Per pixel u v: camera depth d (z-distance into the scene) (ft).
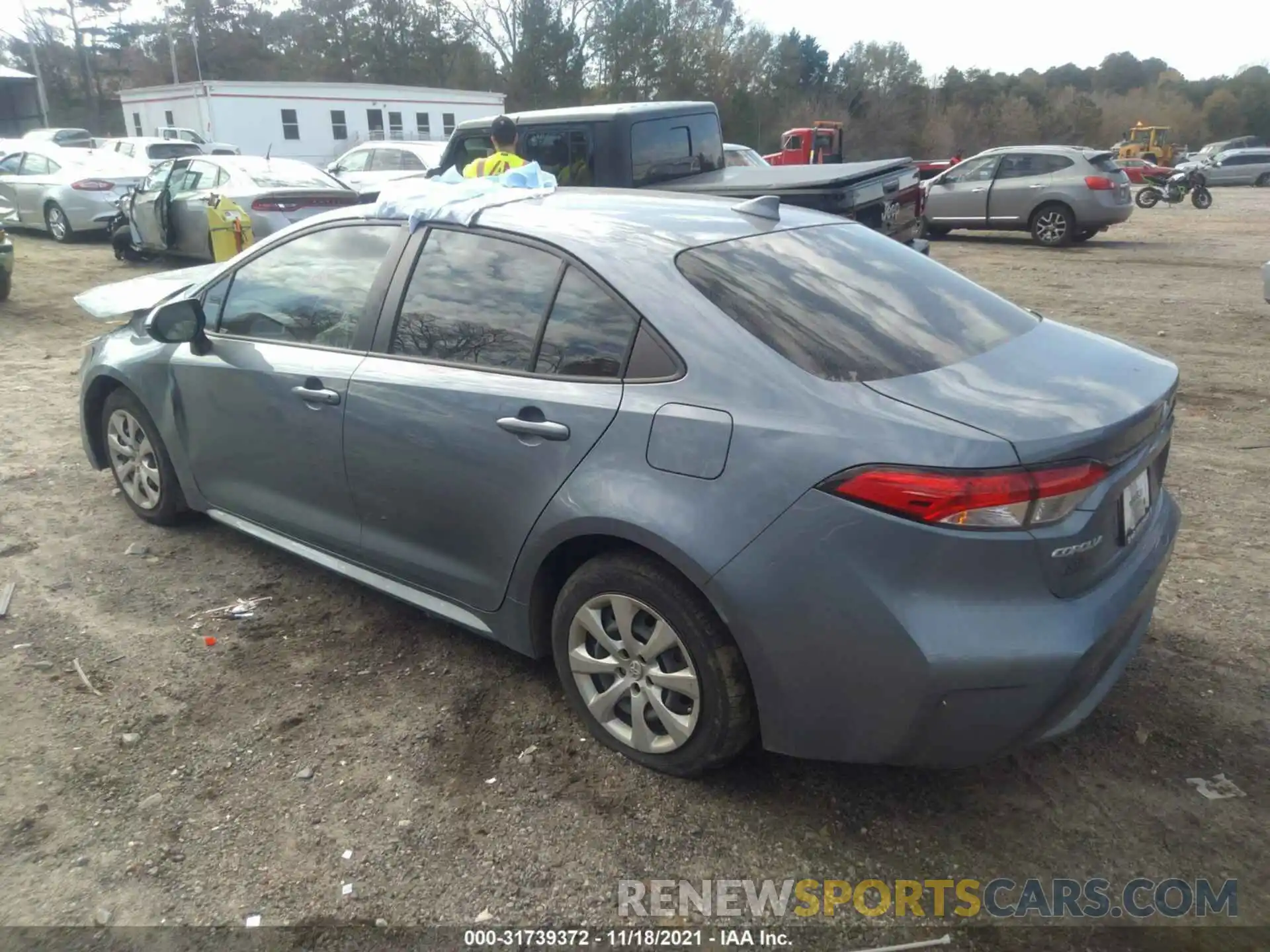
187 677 11.72
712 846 9.07
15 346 29.22
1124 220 53.11
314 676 11.78
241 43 223.51
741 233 10.76
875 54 258.78
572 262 10.23
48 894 8.48
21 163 55.26
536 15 181.88
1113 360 9.89
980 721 8.05
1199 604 13.23
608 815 9.44
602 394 9.55
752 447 8.50
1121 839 9.14
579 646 10.23
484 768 10.12
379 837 9.15
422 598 11.86
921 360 9.14
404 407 11.07
